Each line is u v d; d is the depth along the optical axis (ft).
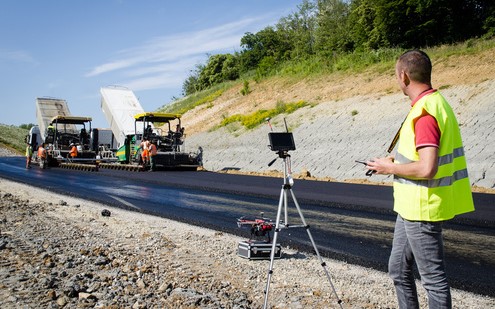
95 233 28.43
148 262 21.65
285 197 15.90
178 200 45.42
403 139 10.64
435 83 90.27
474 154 60.49
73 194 50.57
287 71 154.61
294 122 104.12
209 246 25.66
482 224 30.94
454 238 27.32
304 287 18.54
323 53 147.84
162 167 87.30
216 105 161.99
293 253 24.54
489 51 94.94
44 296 15.81
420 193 10.22
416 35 120.47
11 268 19.30
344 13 155.22
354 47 141.38
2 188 56.95
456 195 10.37
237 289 18.15
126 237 27.50
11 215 34.24
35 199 45.68
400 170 10.14
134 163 91.86
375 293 17.80
